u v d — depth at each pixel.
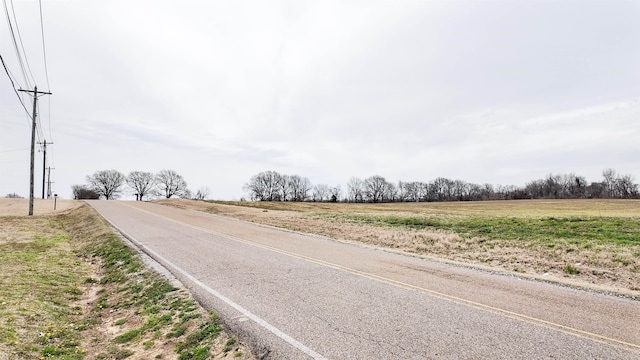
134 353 5.03
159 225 20.72
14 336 5.20
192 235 16.27
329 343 4.74
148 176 121.50
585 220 16.00
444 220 19.25
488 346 4.61
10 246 13.26
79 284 9.05
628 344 4.68
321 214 27.91
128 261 10.61
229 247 12.84
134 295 7.74
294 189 117.38
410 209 56.09
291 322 5.50
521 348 4.55
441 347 4.59
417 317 5.67
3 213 31.91
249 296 6.85
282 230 18.69
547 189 100.31
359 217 23.78
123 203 50.22
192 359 4.62
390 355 4.38
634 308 6.18
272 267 9.45
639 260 9.55
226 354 4.58
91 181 113.62
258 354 4.48
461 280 8.09
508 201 78.31
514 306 6.22
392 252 11.95
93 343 5.55
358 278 8.23
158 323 5.89
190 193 126.25
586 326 5.29
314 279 8.14
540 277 8.45
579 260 10.12
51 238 16.64
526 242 12.70
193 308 6.24
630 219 15.75
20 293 7.29
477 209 56.19
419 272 8.90
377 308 6.11
